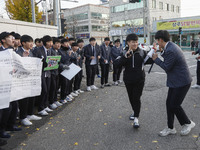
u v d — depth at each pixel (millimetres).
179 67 3229
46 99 5070
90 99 6133
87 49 7031
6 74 3289
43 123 4379
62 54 5621
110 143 3330
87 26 47844
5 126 3680
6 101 3320
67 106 5562
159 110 4797
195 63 12992
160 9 35688
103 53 7453
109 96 6352
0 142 3348
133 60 3797
